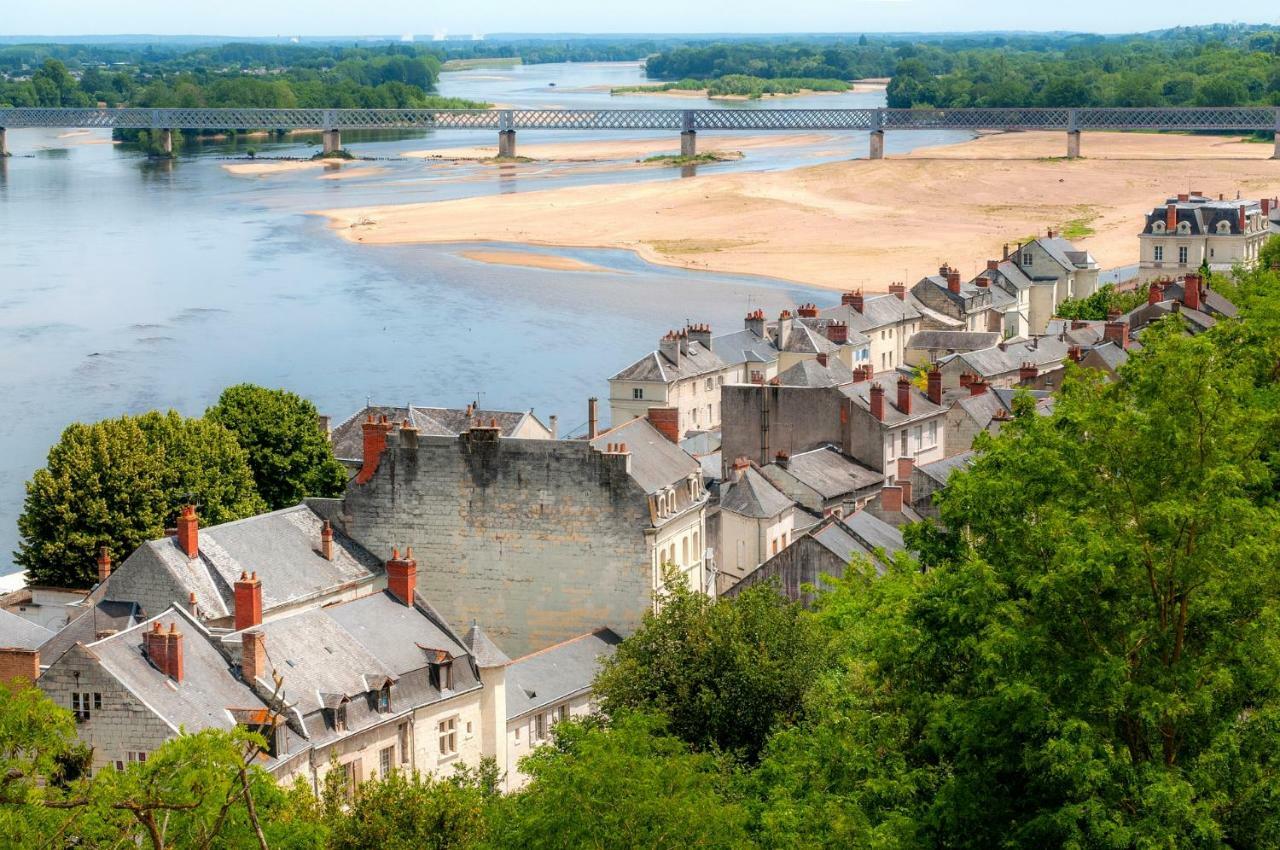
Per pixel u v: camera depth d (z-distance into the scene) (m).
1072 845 72.50
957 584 82.94
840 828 78.56
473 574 139.38
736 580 157.00
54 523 152.38
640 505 135.62
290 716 103.75
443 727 115.25
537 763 81.81
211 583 125.56
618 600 136.88
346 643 112.94
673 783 79.00
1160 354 83.94
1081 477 83.81
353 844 86.44
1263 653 76.56
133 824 71.19
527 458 137.25
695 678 112.62
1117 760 74.81
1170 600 79.19
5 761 69.31
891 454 182.00
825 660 113.00
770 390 183.50
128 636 103.50
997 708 78.06
